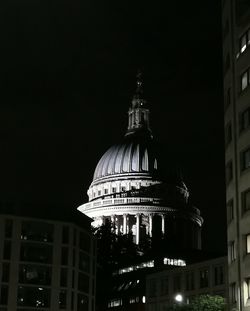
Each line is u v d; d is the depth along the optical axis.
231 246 52.25
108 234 155.38
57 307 101.00
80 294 108.44
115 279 146.00
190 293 108.88
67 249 105.62
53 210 109.25
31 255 102.00
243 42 53.12
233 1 55.75
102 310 141.00
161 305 116.56
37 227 104.31
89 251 114.94
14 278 99.25
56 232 105.44
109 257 151.38
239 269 49.03
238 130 51.88
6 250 100.38
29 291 99.94
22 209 105.50
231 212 53.16
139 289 134.50
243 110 51.34
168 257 139.12
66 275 104.00
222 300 58.28
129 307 134.88
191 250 145.25
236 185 51.09
